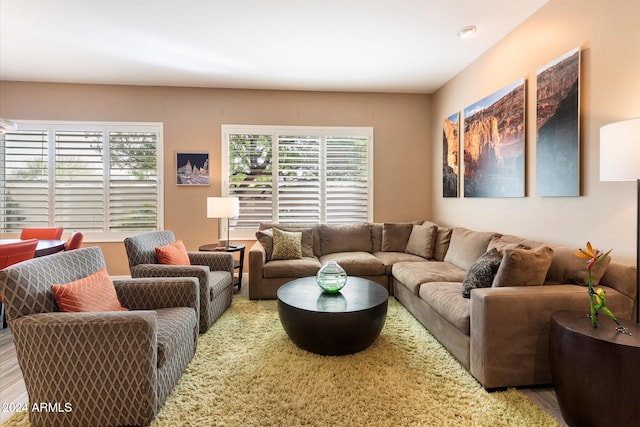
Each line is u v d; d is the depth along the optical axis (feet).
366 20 9.25
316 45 10.76
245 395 5.98
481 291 6.33
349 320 7.14
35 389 5.19
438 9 8.73
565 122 7.84
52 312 5.63
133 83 14.24
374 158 15.66
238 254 15.10
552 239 8.43
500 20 9.28
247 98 14.97
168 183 14.69
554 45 8.23
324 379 6.48
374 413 5.49
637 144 4.97
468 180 12.38
